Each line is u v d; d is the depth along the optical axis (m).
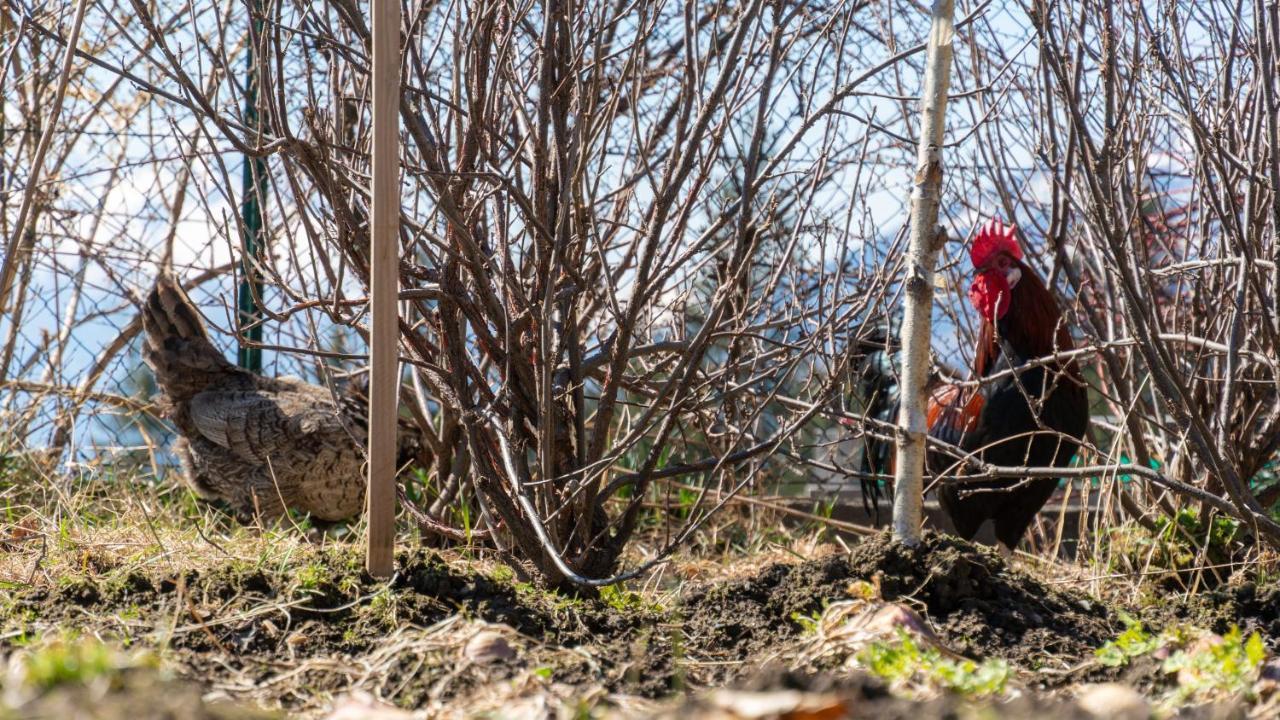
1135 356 4.38
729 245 3.93
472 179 3.24
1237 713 1.87
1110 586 4.05
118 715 1.58
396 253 2.77
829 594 2.87
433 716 2.04
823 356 3.26
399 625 2.65
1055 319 4.20
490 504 3.79
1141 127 3.68
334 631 2.65
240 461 4.95
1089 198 3.79
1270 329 3.44
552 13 2.98
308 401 4.96
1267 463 4.74
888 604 2.59
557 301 3.31
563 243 3.01
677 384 3.53
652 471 3.38
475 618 2.73
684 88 3.24
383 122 2.69
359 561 2.98
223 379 5.18
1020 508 4.35
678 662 2.50
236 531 4.75
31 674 1.70
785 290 4.56
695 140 2.99
